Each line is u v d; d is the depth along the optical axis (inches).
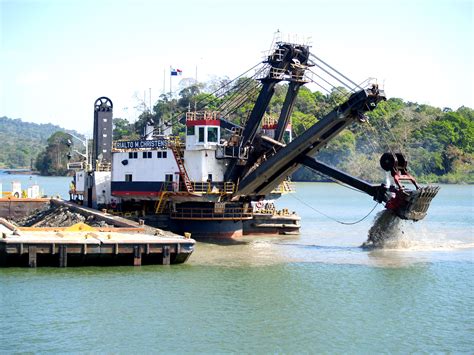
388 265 2156.7
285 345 1403.8
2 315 1535.4
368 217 3986.2
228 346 1390.3
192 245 2068.2
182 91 7012.8
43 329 1455.5
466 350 1392.7
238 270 2050.9
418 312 1635.1
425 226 3331.7
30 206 3164.4
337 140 7628.0
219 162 2613.2
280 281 1915.6
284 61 2458.2
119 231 2197.3
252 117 2551.7
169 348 1371.8
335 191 7239.2
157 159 2687.0
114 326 1485.0
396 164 2410.2
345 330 1501.0
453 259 2268.7
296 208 4840.1
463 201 5561.0
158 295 1726.1
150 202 2778.1
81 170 3083.2
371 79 2292.1
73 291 1729.8
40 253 1931.6
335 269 2087.8
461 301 1732.3
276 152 2524.6
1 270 1907.0
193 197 2583.7
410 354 1368.1
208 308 1632.6
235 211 2664.9
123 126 7416.3
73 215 2721.5
